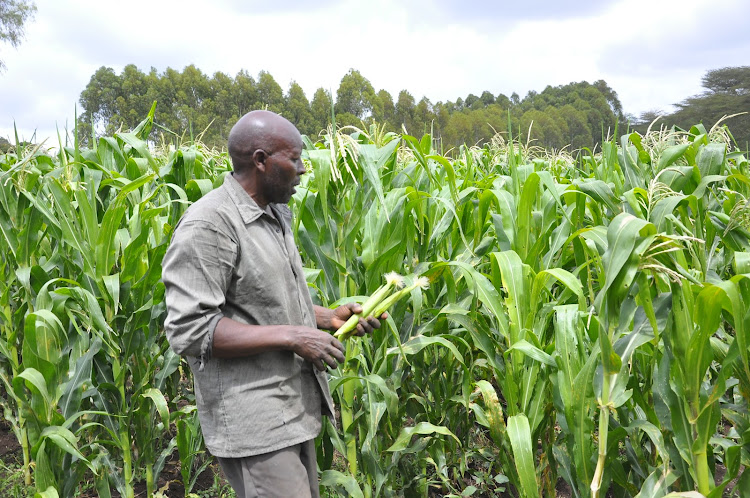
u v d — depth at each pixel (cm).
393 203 323
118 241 355
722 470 366
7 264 411
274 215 243
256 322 221
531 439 271
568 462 264
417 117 6738
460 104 14050
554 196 300
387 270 329
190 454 357
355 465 310
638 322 223
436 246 360
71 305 331
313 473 248
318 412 246
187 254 209
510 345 274
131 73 7312
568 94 11994
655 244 212
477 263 337
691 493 202
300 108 6444
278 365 223
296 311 235
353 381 309
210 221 212
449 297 321
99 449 337
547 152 857
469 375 316
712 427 211
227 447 221
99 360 341
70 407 312
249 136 219
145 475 384
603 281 244
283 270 229
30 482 388
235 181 225
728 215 294
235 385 219
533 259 306
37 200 345
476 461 384
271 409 220
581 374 232
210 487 398
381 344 315
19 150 425
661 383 219
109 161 441
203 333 207
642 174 385
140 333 336
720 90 7256
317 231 325
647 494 227
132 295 335
